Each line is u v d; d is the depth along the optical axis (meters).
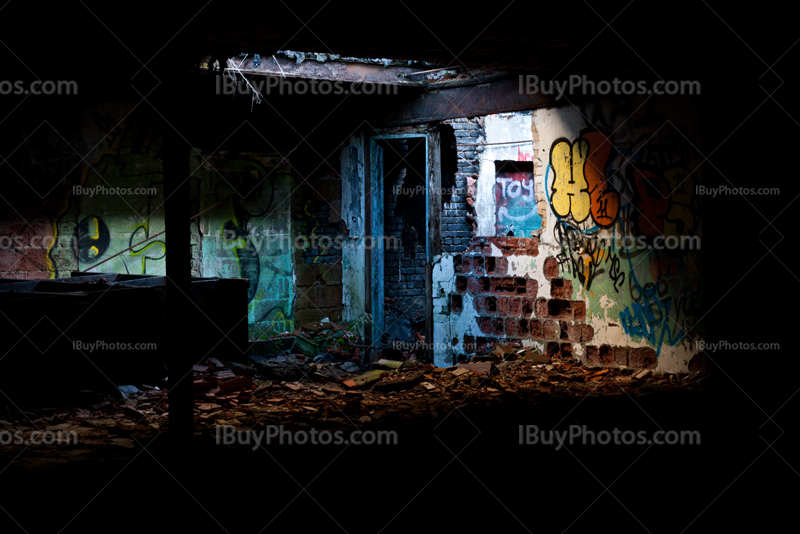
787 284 6.05
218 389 6.44
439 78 8.26
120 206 8.03
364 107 8.91
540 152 7.77
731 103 6.15
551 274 7.76
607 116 7.09
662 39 5.73
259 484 3.86
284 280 8.96
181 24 4.38
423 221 10.35
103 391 5.91
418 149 10.11
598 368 7.31
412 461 4.36
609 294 7.22
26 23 5.51
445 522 3.40
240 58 7.11
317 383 7.55
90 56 6.57
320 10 4.81
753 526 3.38
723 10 5.01
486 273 8.30
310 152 9.09
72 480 3.81
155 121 8.12
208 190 8.39
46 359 5.57
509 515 3.49
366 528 3.32
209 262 8.43
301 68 7.50
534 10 4.88
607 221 7.19
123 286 6.35
